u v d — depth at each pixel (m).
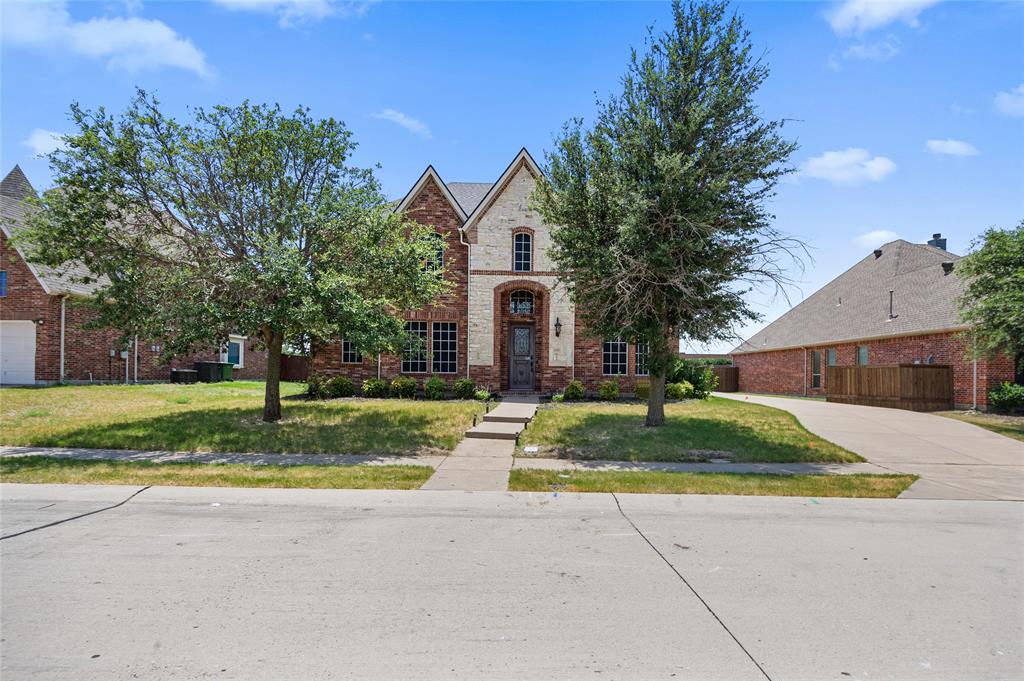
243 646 3.89
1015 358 19.59
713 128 12.39
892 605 4.69
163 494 8.22
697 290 12.64
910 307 24.50
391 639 4.02
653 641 4.03
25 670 3.56
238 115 13.08
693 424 14.48
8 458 10.39
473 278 21.11
